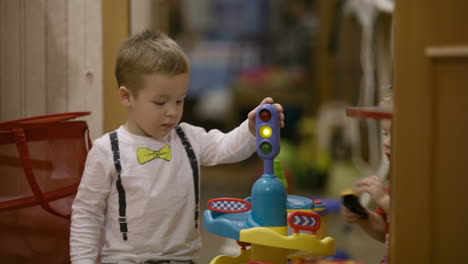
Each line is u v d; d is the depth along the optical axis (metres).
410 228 0.92
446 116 0.89
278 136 1.04
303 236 0.97
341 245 2.20
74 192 1.33
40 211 1.29
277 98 3.79
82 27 1.59
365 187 1.53
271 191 1.02
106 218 1.21
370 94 2.35
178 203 1.19
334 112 3.17
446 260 0.91
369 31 2.38
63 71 1.60
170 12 4.25
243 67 4.20
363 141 2.71
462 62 0.88
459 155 0.89
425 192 0.91
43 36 1.60
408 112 0.91
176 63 1.16
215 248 2.20
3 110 1.63
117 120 1.59
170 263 1.16
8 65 1.62
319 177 3.20
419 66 0.90
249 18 4.28
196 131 1.29
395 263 0.93
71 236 1.19
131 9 1.63
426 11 0.89
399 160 0.92
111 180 1.18
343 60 2.97
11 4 1.61
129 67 1.18
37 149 1.26
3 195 1.23
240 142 1.23
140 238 1.17
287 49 4.11
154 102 1.16
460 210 0.90
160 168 1.19
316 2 4.05
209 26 4.32
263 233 0.98
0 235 1.24
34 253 1.29
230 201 1.17
